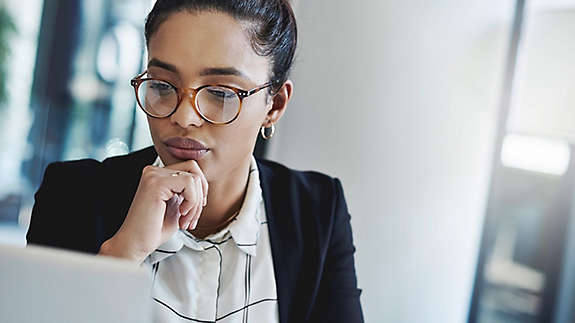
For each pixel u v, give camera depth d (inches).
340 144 86.8
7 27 93.2
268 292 42.1
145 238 36.0
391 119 89.9
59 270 18.3
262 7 35.8
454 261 102.3
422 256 97.5
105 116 99.3
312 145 85.4
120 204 42.8
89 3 96.7
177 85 34.8
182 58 34.0
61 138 98.5
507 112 100.2
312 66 83.5
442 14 92.2
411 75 90.6
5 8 92.8
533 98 100.0
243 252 41.7
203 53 33.9
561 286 98.1
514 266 101.3
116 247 36.0
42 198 43.4
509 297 101.3
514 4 100.8
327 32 83.7
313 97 84.3
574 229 97.2
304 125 84.5
